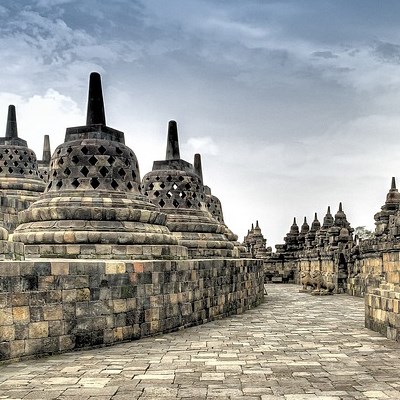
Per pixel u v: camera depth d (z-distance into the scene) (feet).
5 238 43.16
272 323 60.54
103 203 56.95
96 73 63.21
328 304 87.66
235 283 73.10
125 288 46.11
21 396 27.86
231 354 39.83
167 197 81.35
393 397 27.09
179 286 54.54
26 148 94.38
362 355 39.27
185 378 31.65
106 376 32.32
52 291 40.40
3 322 37.11
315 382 30.53
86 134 60.90
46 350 39.55
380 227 88.43
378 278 89.40
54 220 56.54
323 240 131.03
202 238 79.92
